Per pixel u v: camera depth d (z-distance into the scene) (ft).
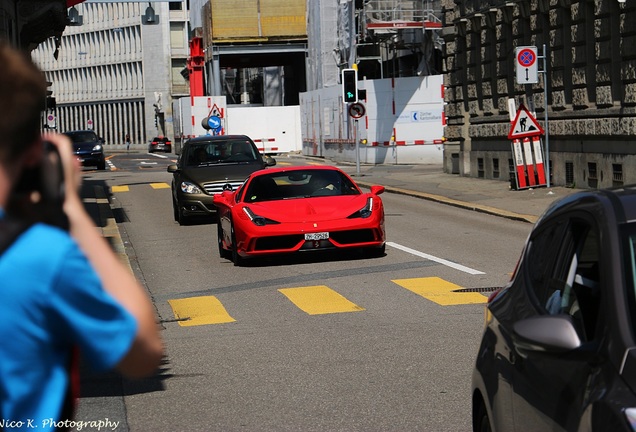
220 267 71.26
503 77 134.31
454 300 54.03
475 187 128.57
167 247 84.02
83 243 10.50
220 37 296.51
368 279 62.49
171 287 63.41
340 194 73.10
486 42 140.26
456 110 152.87
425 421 30.91
